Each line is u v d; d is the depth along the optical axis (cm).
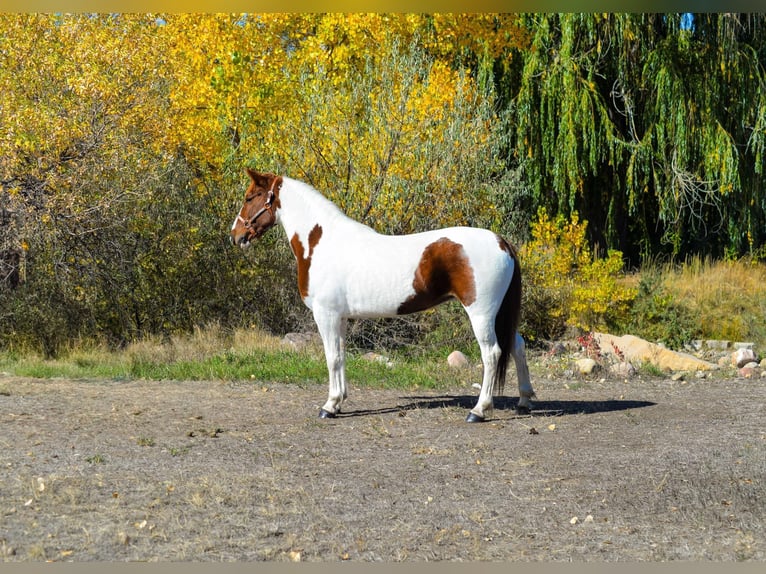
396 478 610
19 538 473
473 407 871
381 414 842
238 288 1424
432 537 486
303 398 931
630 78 1992
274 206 848
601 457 668
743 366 1210
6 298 1338
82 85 1209
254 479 602
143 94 1292
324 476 614
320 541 477
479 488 585
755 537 486
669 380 1084
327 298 811
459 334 1280
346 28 1703
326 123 1372
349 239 809
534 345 1352
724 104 1961
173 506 538
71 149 1264
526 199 1973
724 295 1648
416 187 1328
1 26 1255
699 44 1983
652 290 1521
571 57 1900
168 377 1067
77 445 702
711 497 559
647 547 470
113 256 1360
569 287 1430
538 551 464
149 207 1381
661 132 1905
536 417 826
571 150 1855
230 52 1568
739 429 770
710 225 2158
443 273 775
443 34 1838
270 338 1278
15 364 1174
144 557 450
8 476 600
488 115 1474
